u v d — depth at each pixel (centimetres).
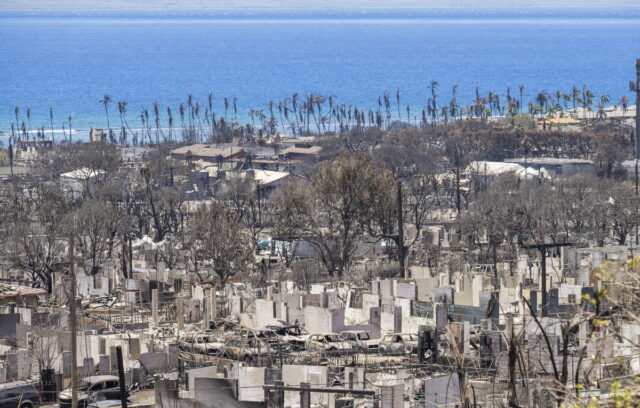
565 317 15638
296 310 16950
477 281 18138
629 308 7488
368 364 14012
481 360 13325
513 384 8294
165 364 14488
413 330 16375
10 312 18075
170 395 11938
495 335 13512
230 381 11769
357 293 19350
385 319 16512
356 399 11806
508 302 17238
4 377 14412
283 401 12194
